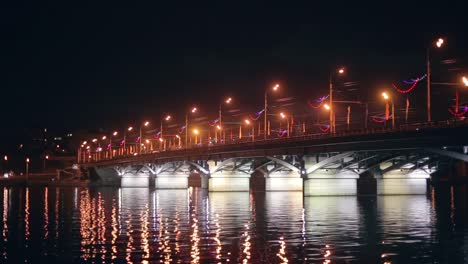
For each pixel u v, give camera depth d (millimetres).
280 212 72625
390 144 77062
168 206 86562
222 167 129750
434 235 49938
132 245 45375
